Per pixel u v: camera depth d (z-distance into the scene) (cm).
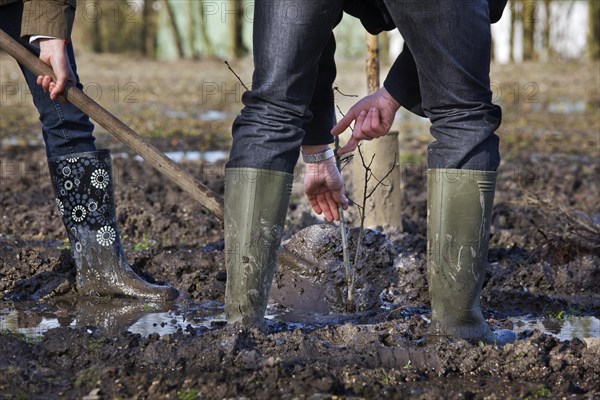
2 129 1374
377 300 496
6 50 445
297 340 394
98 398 346
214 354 379
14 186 870
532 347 384
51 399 346
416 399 351
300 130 393
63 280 531
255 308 403
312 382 357
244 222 393
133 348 392
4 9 482
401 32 387
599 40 3575
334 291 493
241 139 392
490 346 390
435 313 411
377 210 653
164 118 1639
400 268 552
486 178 390
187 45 4438
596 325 484
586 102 2064
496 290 538
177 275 564
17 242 629
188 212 757
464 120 387
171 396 347
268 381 357
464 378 379
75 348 395
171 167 441
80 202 513
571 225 635
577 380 375
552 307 521
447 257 399
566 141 1373
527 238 655
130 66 3212
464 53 381
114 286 518
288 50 382
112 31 4144
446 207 394
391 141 649
